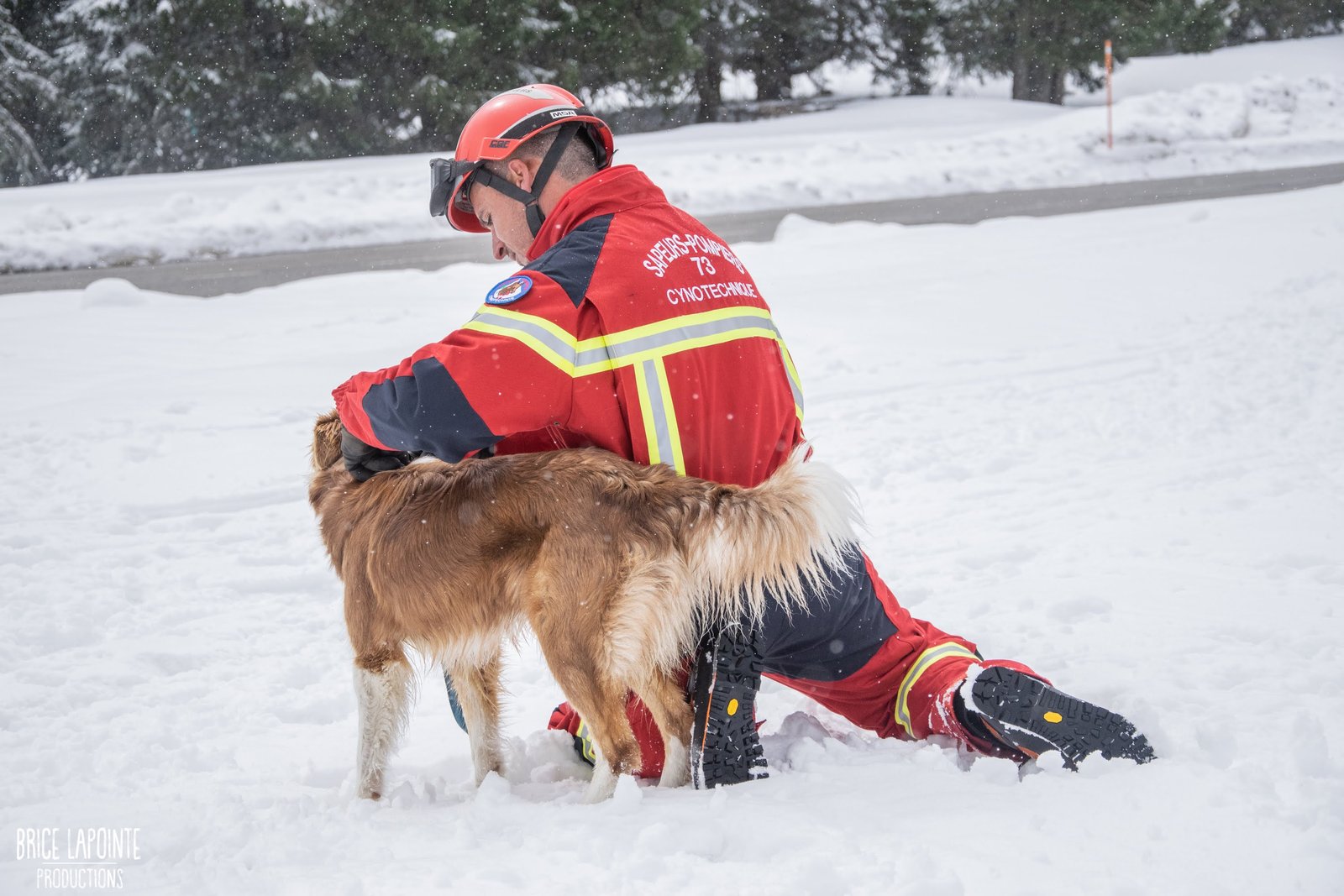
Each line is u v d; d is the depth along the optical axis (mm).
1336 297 9516
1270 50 38281
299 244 18328
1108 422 7023
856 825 2783
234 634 4746
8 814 3156
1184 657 3900
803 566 2984
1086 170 23031
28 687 4172
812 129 28750
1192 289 10727
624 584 2961
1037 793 2906
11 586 5148
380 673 3309
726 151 24172
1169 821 2703
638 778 3383
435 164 3479
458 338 3049
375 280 13578
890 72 37000
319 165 25016
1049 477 6176
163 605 5035
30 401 8391
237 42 27422
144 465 6895
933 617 4504
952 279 12055
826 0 35719
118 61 27250
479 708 3465
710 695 3068
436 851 2789
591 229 3182
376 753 3299
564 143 3350
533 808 2967
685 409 3117
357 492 3346
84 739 3762
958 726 3227
